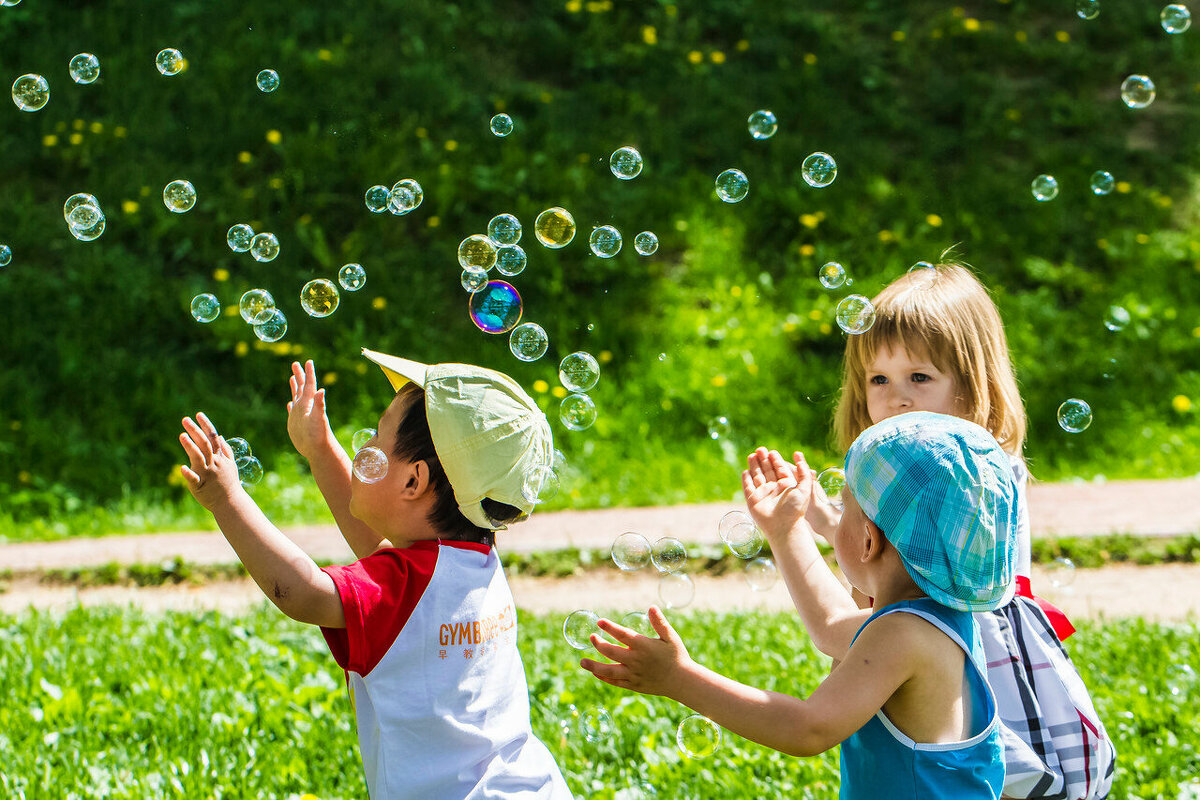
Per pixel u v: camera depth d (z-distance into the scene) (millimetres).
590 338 7301
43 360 7000
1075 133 8977
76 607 4465
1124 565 5012
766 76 9031
